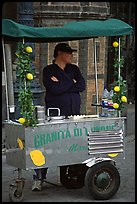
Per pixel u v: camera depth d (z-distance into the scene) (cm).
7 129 624
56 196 640
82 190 669
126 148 966
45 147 595
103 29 619
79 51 1136
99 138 625
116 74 673
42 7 1077
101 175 619
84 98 1149
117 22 641
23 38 591
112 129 633
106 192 623
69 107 662
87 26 614
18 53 591
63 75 654
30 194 648
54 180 724
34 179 666
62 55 660
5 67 657
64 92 655
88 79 1152
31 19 903
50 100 661
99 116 654
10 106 659
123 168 799
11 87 661
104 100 679
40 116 594
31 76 589
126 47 1354
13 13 1116
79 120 619
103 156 629
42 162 593
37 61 1111
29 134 584
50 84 652
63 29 599
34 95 929
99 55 1180
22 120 578
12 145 614
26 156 584
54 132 599
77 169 674
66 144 607
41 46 1104
